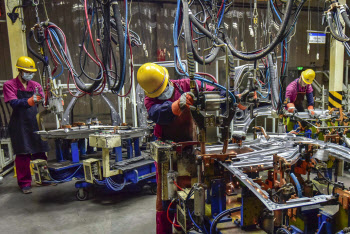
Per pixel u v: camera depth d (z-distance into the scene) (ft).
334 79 17.98
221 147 7.81
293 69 20.86
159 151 6.64
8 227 9.66
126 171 11.16
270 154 7.10
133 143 13.50
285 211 6.33
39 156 13.65
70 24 20.56
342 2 16.58
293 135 9.52
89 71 20.54
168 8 21.56
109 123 22.58
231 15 19.52
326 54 24.06
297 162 7.42
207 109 5.64
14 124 12.65
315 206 6.16
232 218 6.50
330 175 10.23
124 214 10.46
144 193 12.57
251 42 20.24
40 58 10.47
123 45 6.93
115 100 22.81
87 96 22.30
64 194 12.73
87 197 11.99
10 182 14.60
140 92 15.94
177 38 6.68
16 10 14.87
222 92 7.01
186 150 7.17
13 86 12.69
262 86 11.41
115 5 6.92
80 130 11.77
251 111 6.44
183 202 6.40
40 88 13.52
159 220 7.61
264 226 5.78
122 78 7.22
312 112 13.84
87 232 9.18
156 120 6.79
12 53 15.07
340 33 8.54
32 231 9.34
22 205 11.57
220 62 21.34
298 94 15.64
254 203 5.90
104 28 7.61
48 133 11.31
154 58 22.00
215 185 6.32
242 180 5.38
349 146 8.61
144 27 21.38
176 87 7.55
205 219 6.54
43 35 10.18
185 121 7.63
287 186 5.30
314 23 23.43
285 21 6.23
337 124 13.44
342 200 5.02
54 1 20.21
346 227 4.91
